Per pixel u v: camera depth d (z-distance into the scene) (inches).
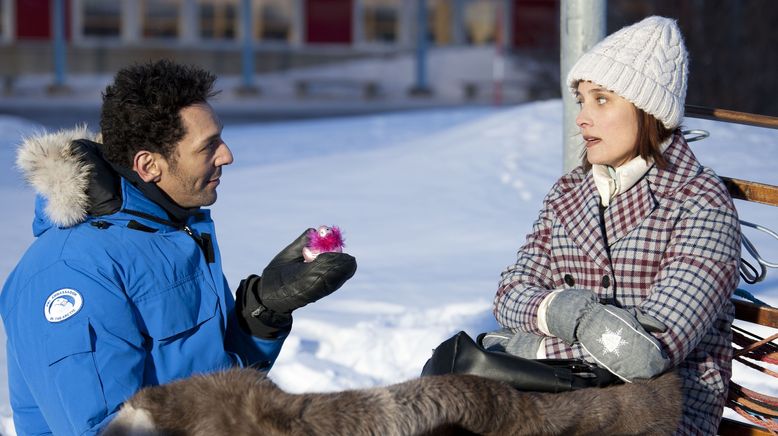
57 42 1477.6
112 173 111.5
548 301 108.3
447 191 429.1
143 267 106.9
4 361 214.5
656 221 111.7
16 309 105.3
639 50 109.7
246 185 480.1
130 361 101.8
